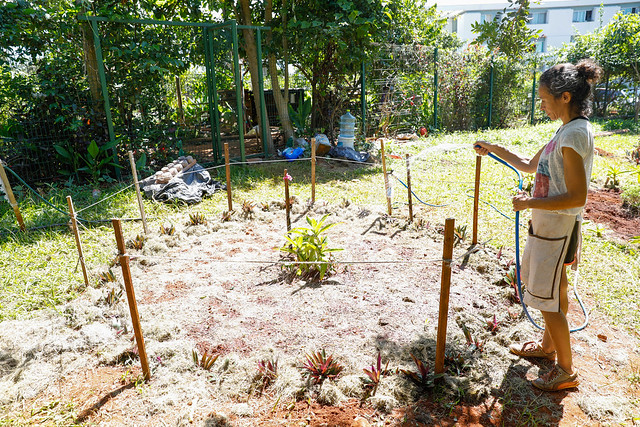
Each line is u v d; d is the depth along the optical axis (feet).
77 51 28.35
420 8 48.75
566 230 8.54
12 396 9.60
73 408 9.29
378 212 20.92
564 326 8.95
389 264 15.58
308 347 11.14
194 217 19.90
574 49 62.34
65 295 13.69
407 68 44.83
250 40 35.19
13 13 25.26
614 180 25.13
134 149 29.04
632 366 10.25
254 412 9.13
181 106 34.73
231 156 33.14
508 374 10.15
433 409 9.14
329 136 40.01
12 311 12.77
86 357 10.87
